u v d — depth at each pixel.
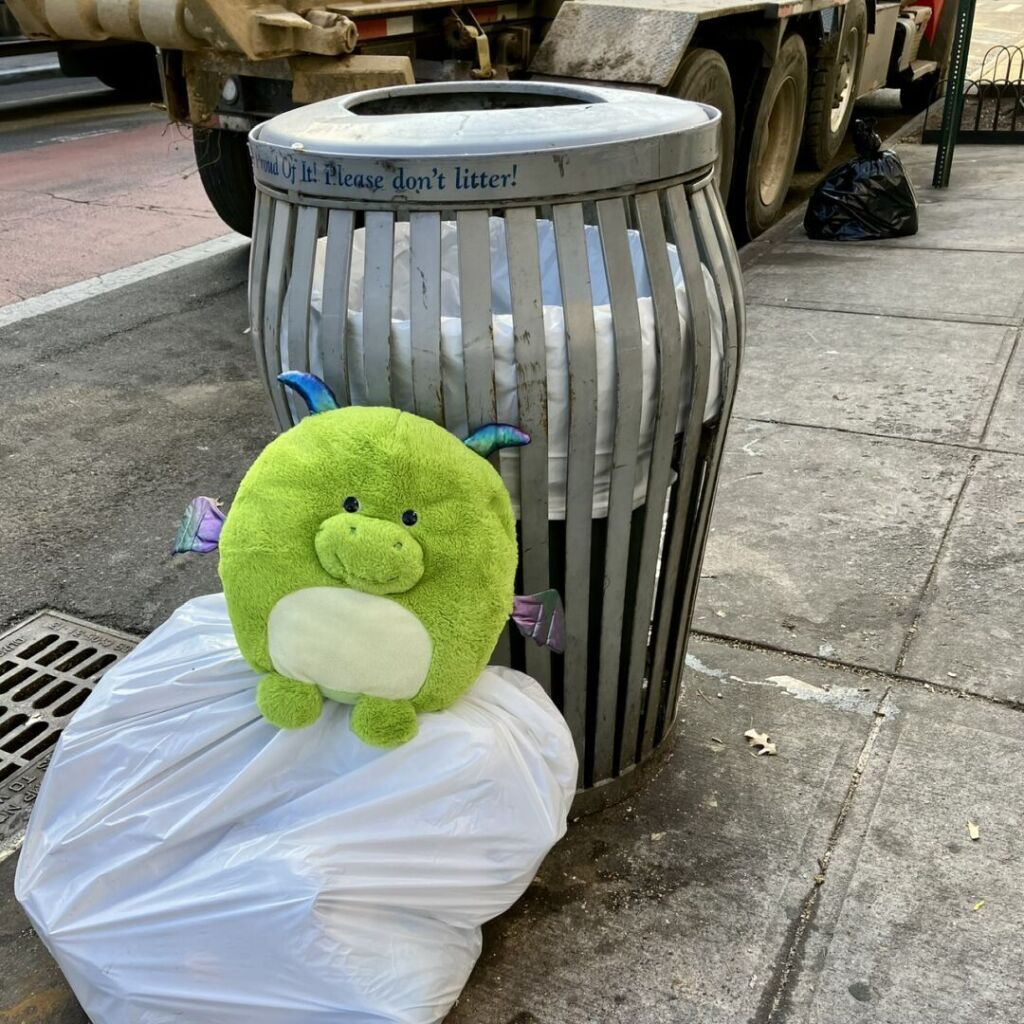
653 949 1.96
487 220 1.58
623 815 2.26
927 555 3.20
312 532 1.55
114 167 9.48
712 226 1.81
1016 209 7.03
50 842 1.75
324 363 1.70
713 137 1.78
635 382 1.68
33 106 12.74
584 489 1.74
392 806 1.63
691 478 1.92
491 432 1.63
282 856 1.58
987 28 22.84
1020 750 2.42
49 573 3.33
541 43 5.68
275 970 1.58
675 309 1.70
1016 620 2.88
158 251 6.91
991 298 5.39
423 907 1.66
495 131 1.58
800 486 3.63
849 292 5.60
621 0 5.55
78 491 3.87
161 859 1.68
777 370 4.64
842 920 2.00
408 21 4.69
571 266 1.61
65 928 1.66
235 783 1.67
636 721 2.21
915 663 2.72
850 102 8.50
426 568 1.56
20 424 4.42
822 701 2.60
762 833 2.21
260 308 1.85
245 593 1.59
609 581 1.90
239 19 3.82
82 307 5.86
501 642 1.95
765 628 2.88
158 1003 1.62
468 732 1.67
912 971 1.90
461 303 1.60
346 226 1.63
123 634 3.02
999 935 1.97
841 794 2.31
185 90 4.90
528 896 2.07
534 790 1.75
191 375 4.93
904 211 6.52
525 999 1.87
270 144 1.69
